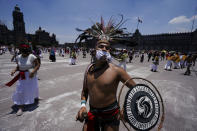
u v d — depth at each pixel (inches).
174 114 120.6
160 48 3713.1
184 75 336.5
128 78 47.8
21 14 3120.1
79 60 630.5
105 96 46.8
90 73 51.0
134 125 45.4
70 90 176.9
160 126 52.6
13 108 121.0
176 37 3447.3
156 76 300.2
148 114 48.9
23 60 109.0
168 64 423.2
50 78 241.6
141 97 48.1
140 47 4045.3
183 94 177.3
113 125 47.4
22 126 95.0
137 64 550.3
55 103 135.2
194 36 3036.4
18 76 111.3
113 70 47.2
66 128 94.5
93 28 56.9
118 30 56.2
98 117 48.0
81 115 51.8
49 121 102.5
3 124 96.5
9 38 2856.8
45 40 3240.7
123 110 45.1
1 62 435.8
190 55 343.6
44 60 574.6
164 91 187.3
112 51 55.4
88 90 52.4
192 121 109.7
